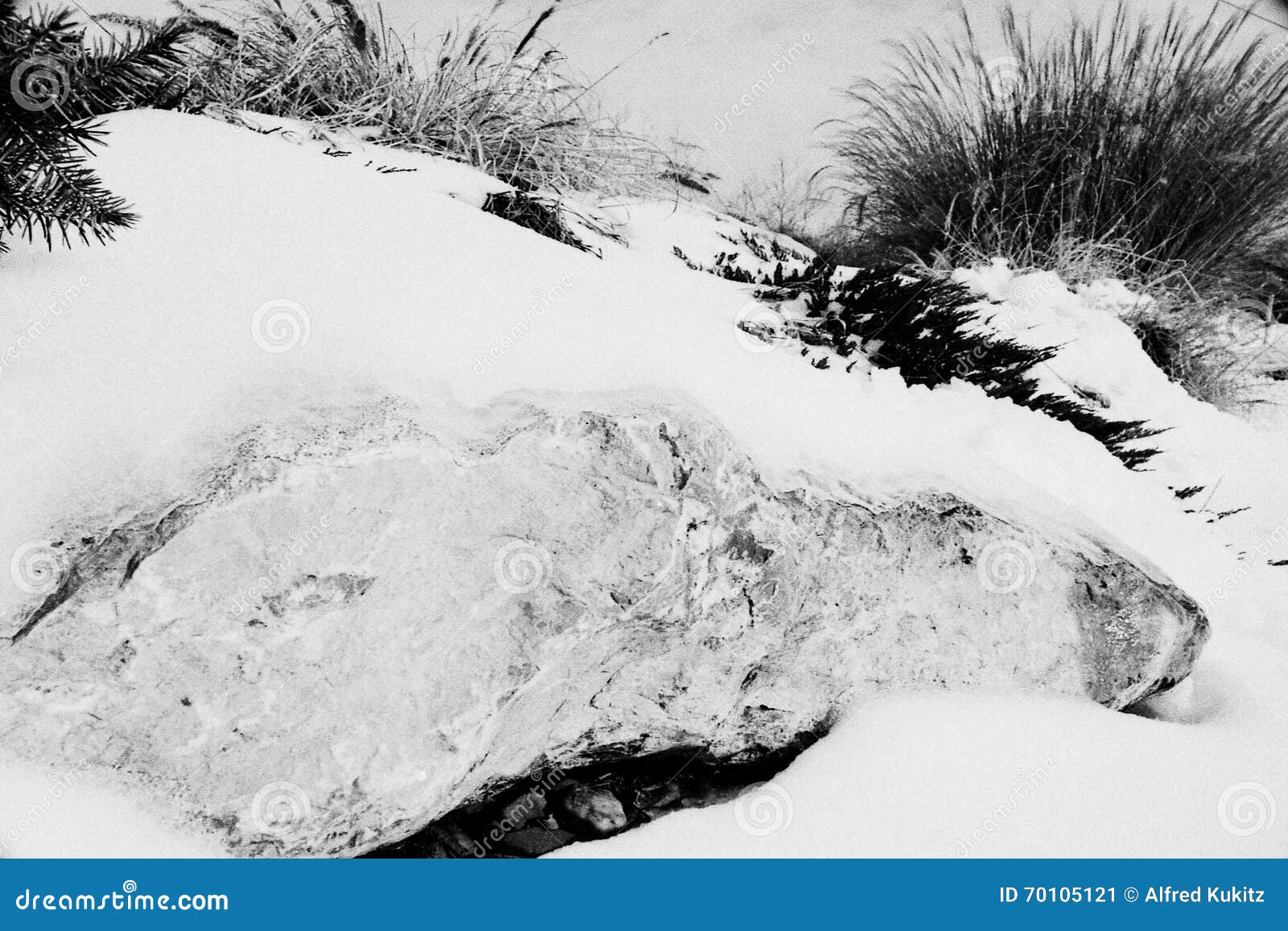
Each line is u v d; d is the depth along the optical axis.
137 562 1.79
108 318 2.04
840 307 3.70
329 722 1.87
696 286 3.55
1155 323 5.04
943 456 2.70
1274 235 5.59
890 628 2.41
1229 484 4.09
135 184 2.41
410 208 2.66
